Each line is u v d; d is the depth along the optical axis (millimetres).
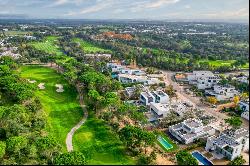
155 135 163875
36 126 167250
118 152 152750
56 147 139250
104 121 190375
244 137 157625
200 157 150625
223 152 151625
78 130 178500
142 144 154000
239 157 143750
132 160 145000
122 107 185000
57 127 182125
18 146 134250
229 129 175750
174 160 146375
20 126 154875
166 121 188125
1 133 156250
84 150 155250
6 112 163375
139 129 155875
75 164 122375
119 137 164875
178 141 167500
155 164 141125
